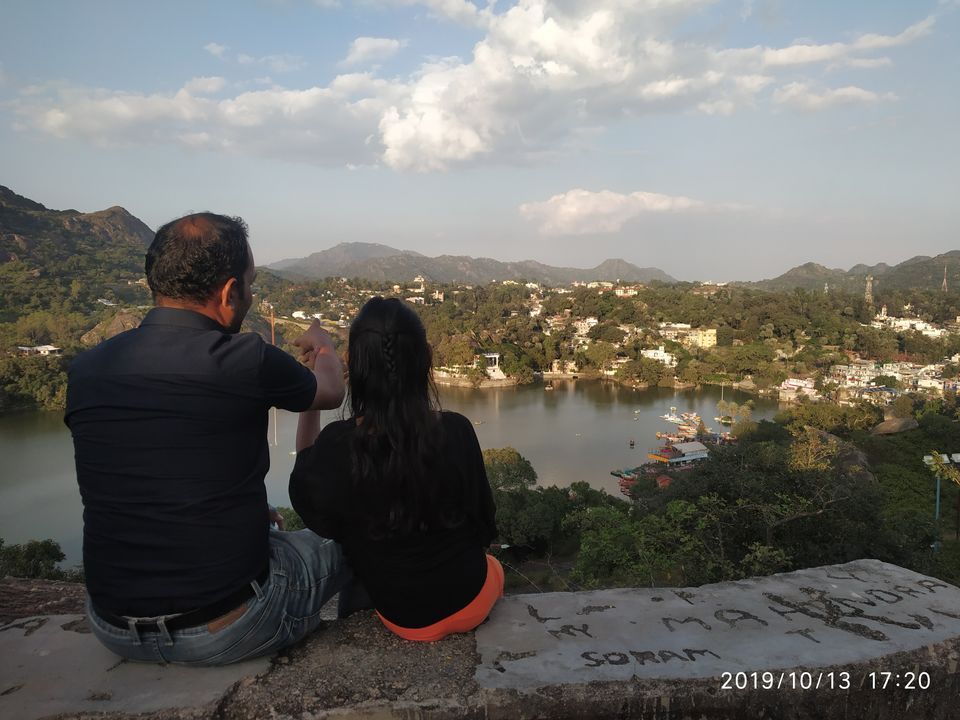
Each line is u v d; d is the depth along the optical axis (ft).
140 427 7.22
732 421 247.50
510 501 97.14
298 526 64.08
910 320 521.24
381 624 9.61
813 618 10.33
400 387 7.86
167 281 7.70
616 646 9.18
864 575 12.13
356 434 7.97
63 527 125.70
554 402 301.84
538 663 8.63
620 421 253.85
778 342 430.61
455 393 326.65
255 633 7.99
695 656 8.96
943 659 9.37
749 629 9.87
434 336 428.15
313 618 8.90
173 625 7.55
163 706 7.68
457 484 8.23
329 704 7.82
